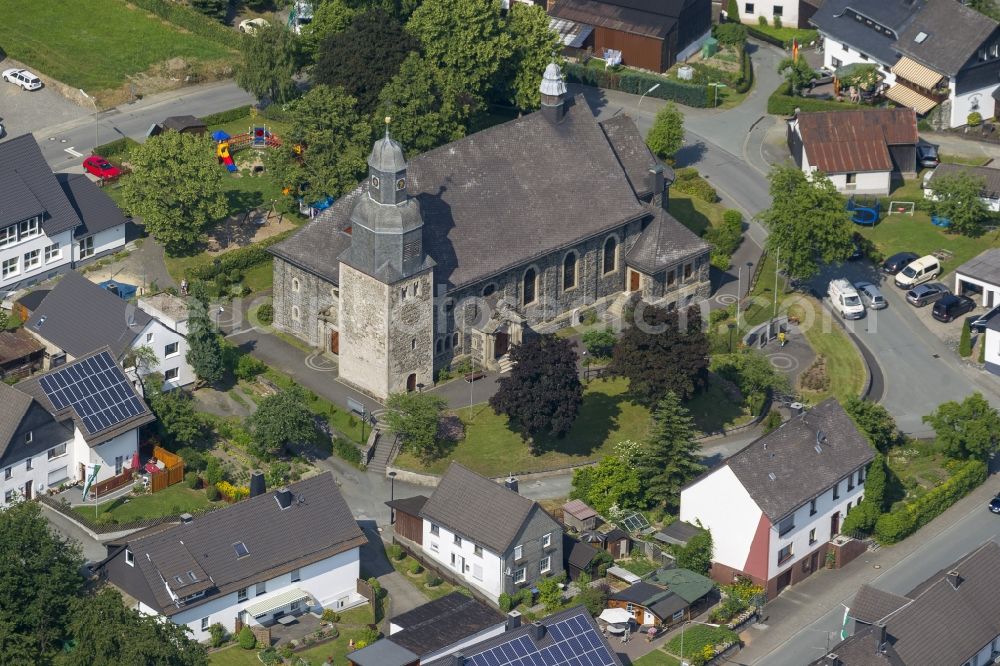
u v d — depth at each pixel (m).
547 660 187.00
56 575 194.25
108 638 183.12
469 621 197.38
